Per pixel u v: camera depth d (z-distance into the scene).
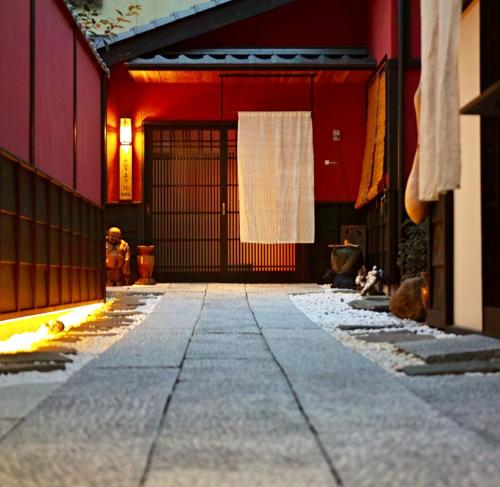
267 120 12.83
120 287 11.81
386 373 3.71
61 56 7.08
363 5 12.98
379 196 11.21
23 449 2.29
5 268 5.11
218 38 12.96
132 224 13.05
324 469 2.05
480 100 4.22
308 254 13.02
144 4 13.90
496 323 4.83
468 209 5.46
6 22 5.25
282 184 12.82
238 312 7.56
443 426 2.54
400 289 6.88
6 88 5.25
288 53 12.41
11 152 5.30
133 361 4.16
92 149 8.67
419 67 10.47
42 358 4.17
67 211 7.11
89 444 2.34
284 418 2.69
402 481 1.92
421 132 5.25
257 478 1.97
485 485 1.89
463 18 5.54
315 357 4.30
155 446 2.30
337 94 13.02
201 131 13.12
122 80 13.02
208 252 13.20
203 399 3.04
